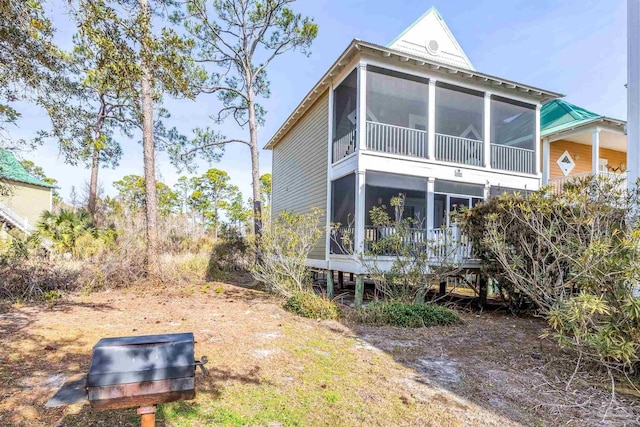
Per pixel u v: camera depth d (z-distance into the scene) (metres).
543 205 5.32
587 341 3.60
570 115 12.97
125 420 2.82
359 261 8.20
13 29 4.27
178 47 4.83
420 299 7.65
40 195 18.80
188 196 32.06
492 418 3.04
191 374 1.63
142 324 5.88
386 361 4.46
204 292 9.60
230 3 13.64
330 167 10.45
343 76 9.81
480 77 10.05
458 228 8.47
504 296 8.33
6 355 4.21
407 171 9.38
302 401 3.28
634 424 2.99
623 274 3.61
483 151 10.59
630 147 5.77
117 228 13.69
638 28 5.72
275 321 6.42
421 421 2.97
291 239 8.42
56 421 2.79
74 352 4.39
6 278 7.80
